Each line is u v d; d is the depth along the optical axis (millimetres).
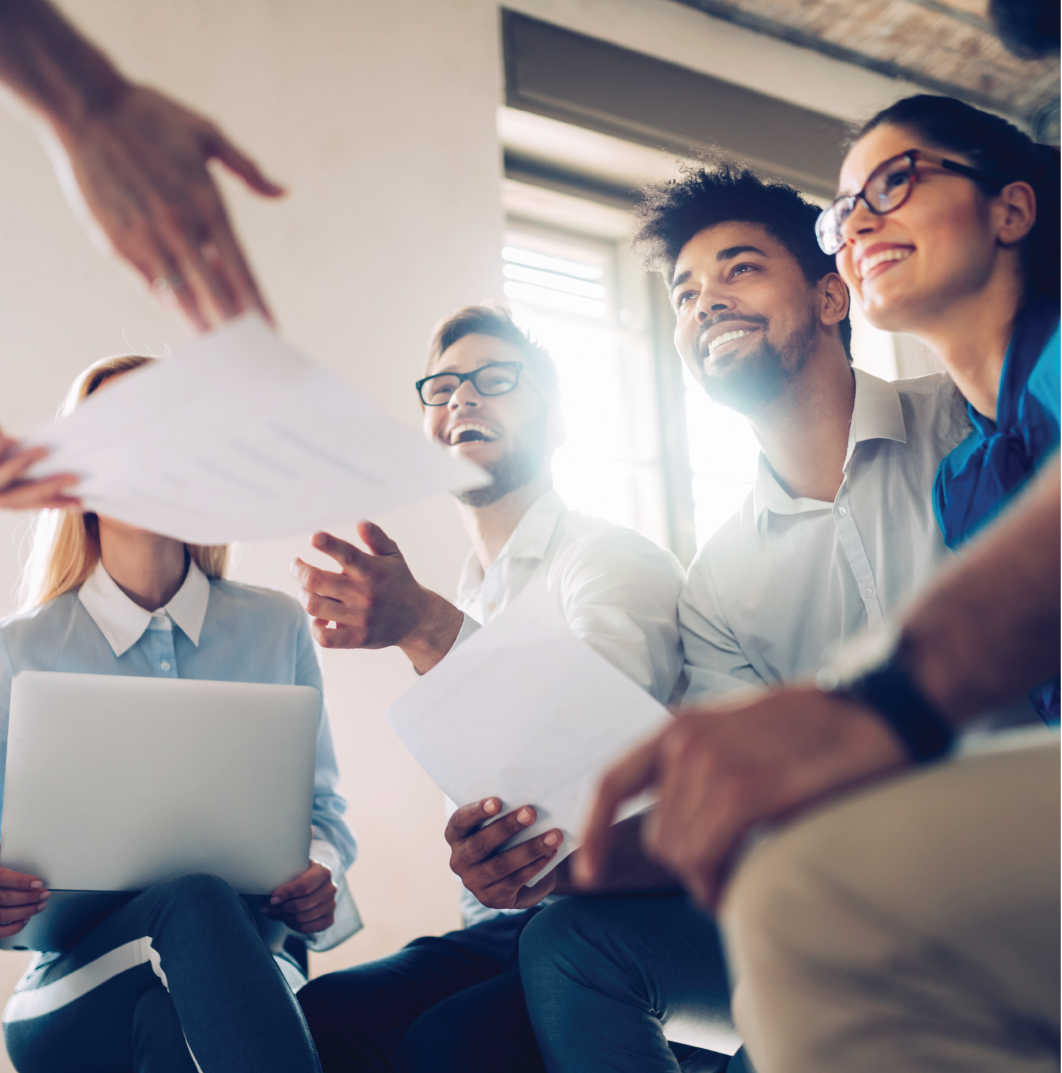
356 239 2797
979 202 1019
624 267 3682
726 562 1475
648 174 3521
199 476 629
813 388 1391
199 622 1536
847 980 332
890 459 1346
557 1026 992
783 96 3766
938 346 1077
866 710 367
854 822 344
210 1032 933
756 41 3781
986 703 366
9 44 639
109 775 1109
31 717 1096
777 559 1424
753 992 347
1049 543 357
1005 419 968
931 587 388
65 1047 1118
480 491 1719
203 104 2699
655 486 3443
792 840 348
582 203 3555
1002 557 366
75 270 2424
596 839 396
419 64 3037
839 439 1404
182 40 2715
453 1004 1162
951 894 326
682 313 1475
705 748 368
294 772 1211
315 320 2684
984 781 343
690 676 1452
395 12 3043
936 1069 324
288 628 1633
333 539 1122
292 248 2707
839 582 1372
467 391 1729
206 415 576
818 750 360
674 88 3543
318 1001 1278
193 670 1512
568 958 1015
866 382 1388
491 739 995
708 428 3600
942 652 366
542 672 973
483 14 3209
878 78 3969
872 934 330
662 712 928
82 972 1089
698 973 1019
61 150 681
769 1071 338
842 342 1438
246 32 2805
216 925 997
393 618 1159
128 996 1041
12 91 657
